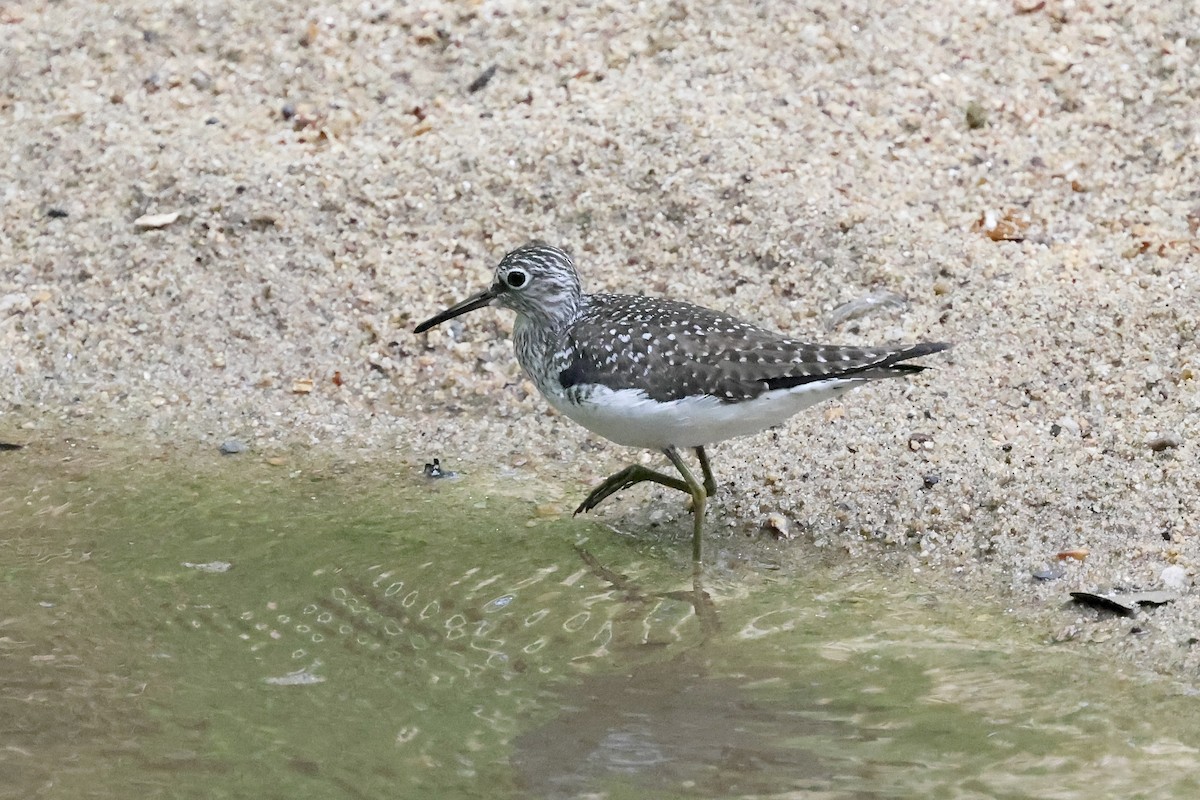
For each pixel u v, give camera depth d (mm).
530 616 11609
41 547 12602
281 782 9516
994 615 11344
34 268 16359
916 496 12719
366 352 15406
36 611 11586
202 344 15609
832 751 9680
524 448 14312
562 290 12781
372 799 9336
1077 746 9562
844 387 11594
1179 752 9430
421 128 17344
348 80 18094
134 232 16500
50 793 9383
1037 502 12383
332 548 12633
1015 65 17297
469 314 15539
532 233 16031
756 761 9633
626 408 11914
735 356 11695
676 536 12836
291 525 13008
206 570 12258
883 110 16891
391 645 11188
